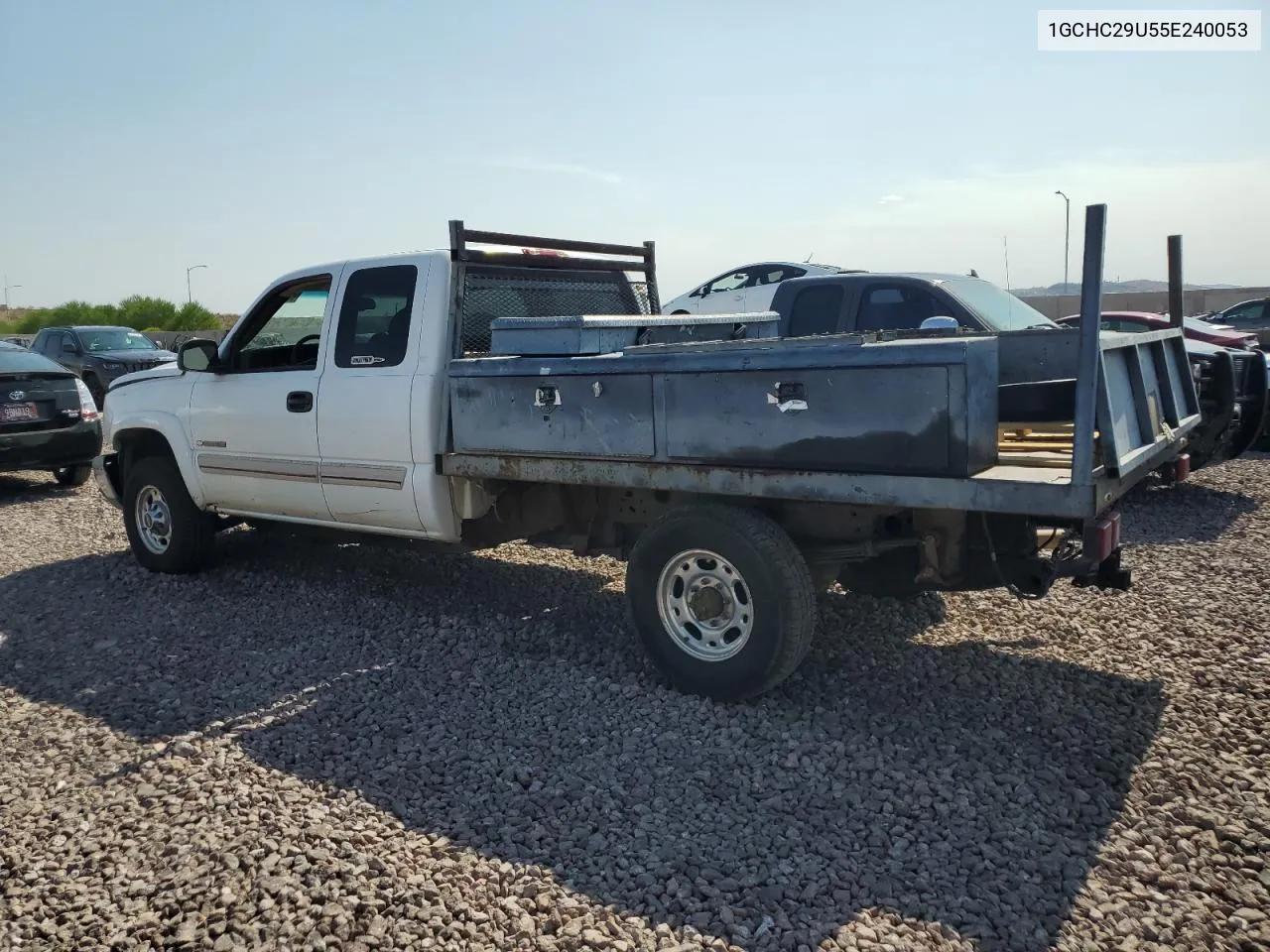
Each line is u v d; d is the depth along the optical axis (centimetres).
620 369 470
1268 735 427
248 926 309
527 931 305
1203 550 726
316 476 621
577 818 371
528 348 528
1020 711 457
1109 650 530
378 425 581
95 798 395
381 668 530
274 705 486
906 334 505
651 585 484
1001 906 312
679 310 1622
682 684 481
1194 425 541
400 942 300
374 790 394
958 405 384
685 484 459
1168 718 445
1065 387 400
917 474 398
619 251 688
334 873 335
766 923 305
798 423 422
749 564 450
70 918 317
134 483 736
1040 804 372
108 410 763
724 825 363
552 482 518
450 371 543
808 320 939
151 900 325
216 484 684
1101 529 393
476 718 463
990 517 437
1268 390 859
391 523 596
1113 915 307
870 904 315
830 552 468
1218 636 545
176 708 485
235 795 391
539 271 633
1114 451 386
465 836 358
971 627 569
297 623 612
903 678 496
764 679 456
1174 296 556
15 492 1159
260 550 792
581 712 466
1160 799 374
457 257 570
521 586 681
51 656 563
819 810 373
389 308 586
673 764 412
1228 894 316
